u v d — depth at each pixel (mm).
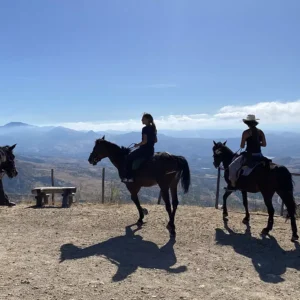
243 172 6918
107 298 4199
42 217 8438
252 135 6941
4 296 4195
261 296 4332
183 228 7504
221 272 5129
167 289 4492
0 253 5762
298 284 4734
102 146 7887
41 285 4535
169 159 7082
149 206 10250
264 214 9328
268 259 5699
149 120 7270
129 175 7289
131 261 5527
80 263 5383
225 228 7559
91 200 11945
